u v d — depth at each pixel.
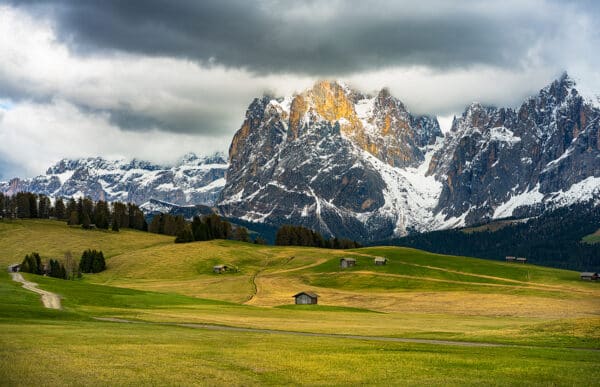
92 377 52.06
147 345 68.94
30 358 58.25
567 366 60.41
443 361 62.69
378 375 56.09
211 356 63.22
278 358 63.09
